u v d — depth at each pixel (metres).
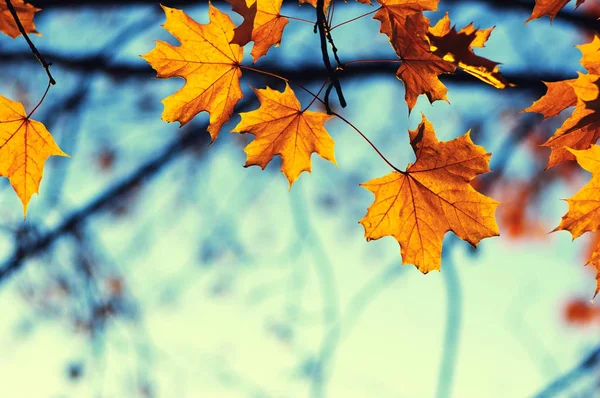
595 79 1.58
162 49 1.63
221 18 1.63
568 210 1.61
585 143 1.61
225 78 1.64
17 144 1.65
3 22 1.73
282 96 1.64
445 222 1.64
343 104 1.59
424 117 1.63
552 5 1.60
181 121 1.64
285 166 1.66
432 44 1.61
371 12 1.61
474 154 1.62
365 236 1.65
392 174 1.64
